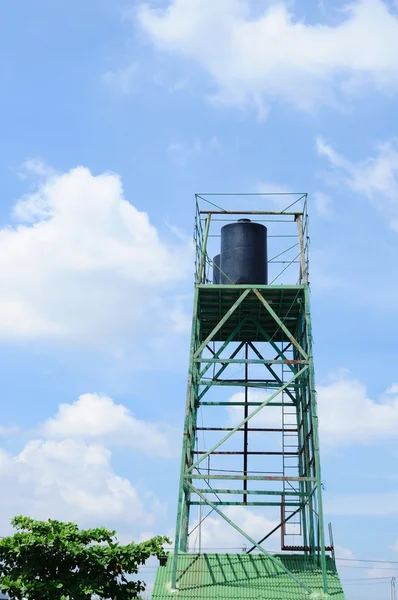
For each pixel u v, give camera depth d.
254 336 43.34
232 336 41.28
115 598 36.34
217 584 35.78
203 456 37.12
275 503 39.38
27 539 35.47
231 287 39.41
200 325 42.00
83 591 34.88
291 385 40.72
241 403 41.69
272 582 35.84
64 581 35.38
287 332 38.88
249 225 41.09
